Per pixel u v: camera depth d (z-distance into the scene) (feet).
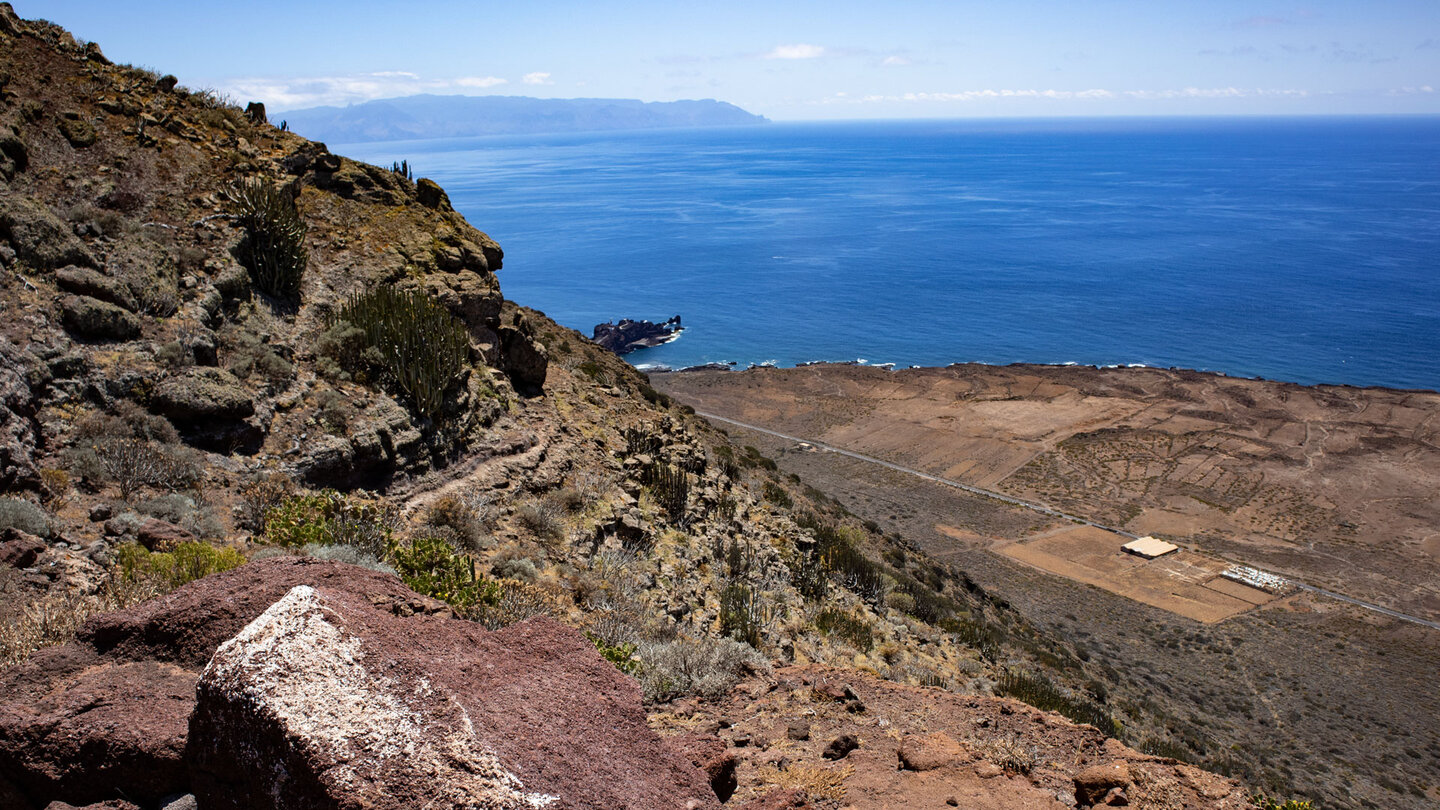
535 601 35.37
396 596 15.78
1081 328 523.29
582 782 11.75
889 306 588.50
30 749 12.03
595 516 54.70
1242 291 605.31
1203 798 21.42
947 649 63.41
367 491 47.24
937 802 19.75
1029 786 21.16
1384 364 432.66
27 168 49.78
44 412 36.70
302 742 10.37
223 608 14.60
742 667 29.50
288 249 56.70
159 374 42.45
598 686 14.28
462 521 45.98
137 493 34.99
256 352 48.67
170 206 53.88
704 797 13.30
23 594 23.58
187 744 11.70
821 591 62.54
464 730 11.24
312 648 11.55
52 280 42.45
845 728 24.84
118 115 58.29
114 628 14.29
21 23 59.72
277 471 42.34
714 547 60.54
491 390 61.77
